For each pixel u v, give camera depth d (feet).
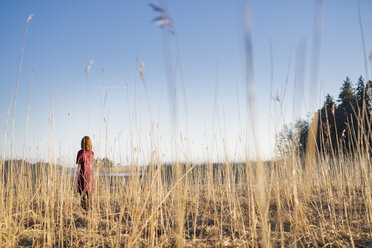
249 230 12.16
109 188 14.01
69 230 12.00
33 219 12.94
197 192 14.21
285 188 12.28
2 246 9.61
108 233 11.71
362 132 12.12
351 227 11.75
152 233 9.66
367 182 11.77
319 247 9.85
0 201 11.14
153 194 10.23
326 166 15.39
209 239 11.16
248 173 10.36
